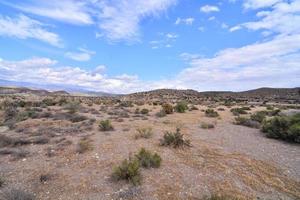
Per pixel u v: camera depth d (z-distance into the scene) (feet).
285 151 40.60
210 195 23.99
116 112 94.02
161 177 28.02
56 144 42.63
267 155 38.04
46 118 74.64
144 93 450.71
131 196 23.47
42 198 23.17
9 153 37.22
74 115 78.84
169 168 30.89
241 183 27.04
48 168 31.01
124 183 26.35
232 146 43.16
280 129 49.03
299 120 51.29
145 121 71.00
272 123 52.75
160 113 87.35
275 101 273.75
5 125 61.46
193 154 37.19
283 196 24.40
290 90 440.86
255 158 36.22
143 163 31.09
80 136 49.14
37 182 26.78
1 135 47.60
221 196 22.54
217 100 276.21
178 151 38.52
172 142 41.78
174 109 106.01
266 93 439.63
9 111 85.20
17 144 42.24
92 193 24.23
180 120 74.59
